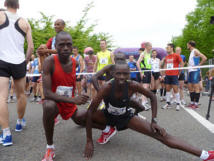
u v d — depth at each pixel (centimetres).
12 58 253
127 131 299
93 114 238
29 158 205
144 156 209
